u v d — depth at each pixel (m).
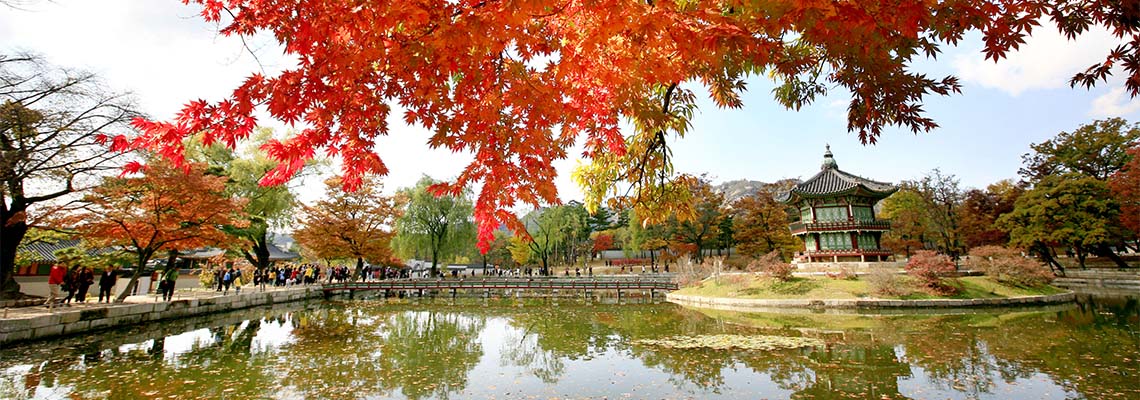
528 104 3.32
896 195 48.16
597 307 26.17
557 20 2.98
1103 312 18.95
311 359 11.86
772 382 9.48
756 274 27.27
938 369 10.20
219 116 3.18
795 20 2.46
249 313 21.48
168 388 9.07
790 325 17.36
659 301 29.72
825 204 32.78
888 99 3.37
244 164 29.09
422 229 42.75
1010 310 20.62
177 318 17.97
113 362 11.08
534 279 42.19
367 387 9.34
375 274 54.50
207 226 17.66
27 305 16.02
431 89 3.09
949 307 21.28
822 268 28.91
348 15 2.59
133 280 16.92
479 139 3.88
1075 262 39.28
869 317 19.27
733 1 2.57
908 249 48.81
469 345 14.08
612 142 5.00
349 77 3.00
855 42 2.69
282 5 2.77
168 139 3.20
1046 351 11.66
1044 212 32.44
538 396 8.77
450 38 2.51
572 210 57.72
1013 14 2.63
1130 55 3.11
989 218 39.22
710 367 10.79
